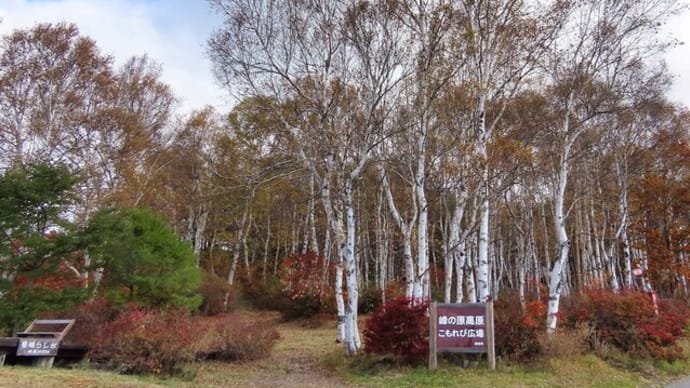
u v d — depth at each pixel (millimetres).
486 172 14359
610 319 13906
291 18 14562
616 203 25781
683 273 24438
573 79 14828
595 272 26344
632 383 10953
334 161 15117
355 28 14273
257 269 36844
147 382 9734
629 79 16031
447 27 14008
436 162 17500
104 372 10367
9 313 12516
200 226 31234
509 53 14672
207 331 14039
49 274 13531
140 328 11555
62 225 14102
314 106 14562
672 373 12492
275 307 30641
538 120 17047
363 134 14469
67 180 14375
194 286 18125
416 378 10891
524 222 28859
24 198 13703
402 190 23500
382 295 25188
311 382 11492
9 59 20812
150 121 24953
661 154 24938
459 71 14641
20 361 11180
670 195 25188
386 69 14430
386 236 27250
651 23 14422
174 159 27266
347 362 13023
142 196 25266
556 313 13344
